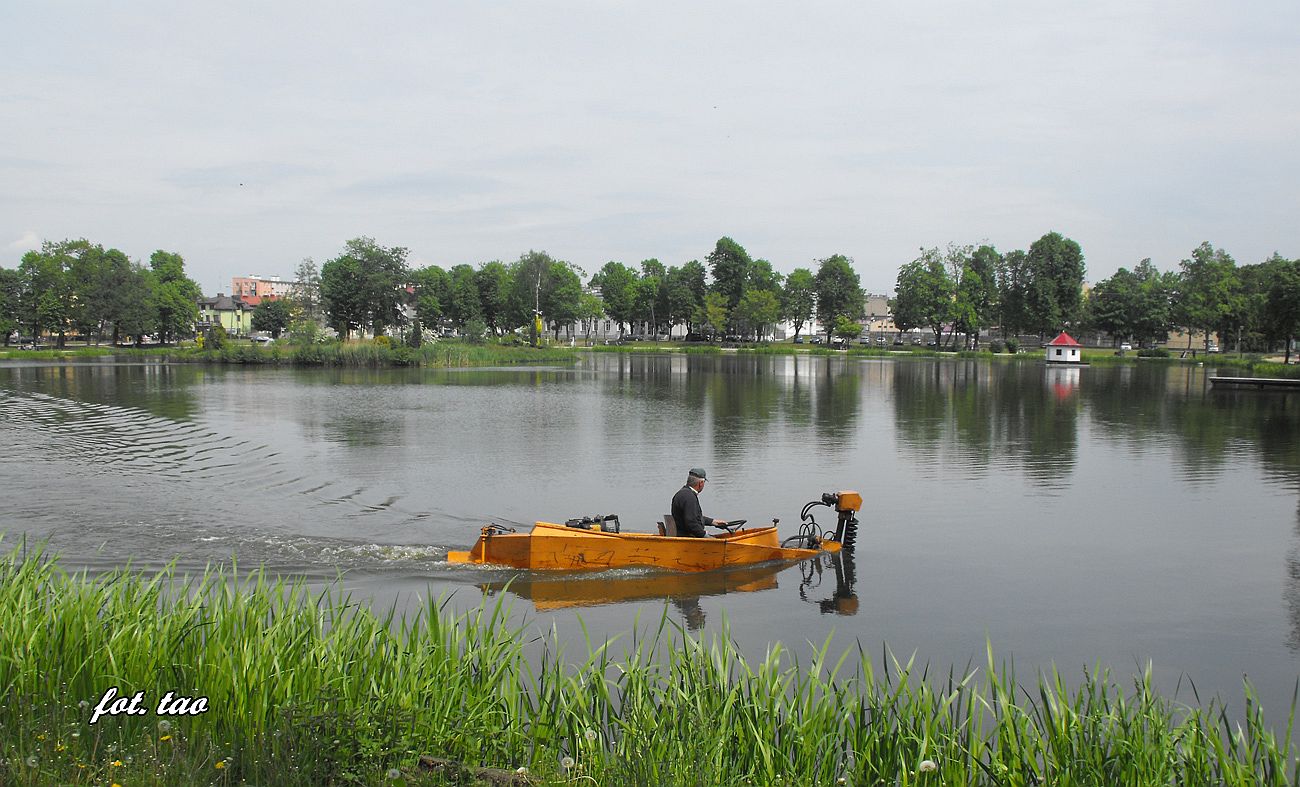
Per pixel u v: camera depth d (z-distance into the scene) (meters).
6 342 102.12
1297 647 9.77
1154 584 12.17
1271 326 68.38
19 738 5.05
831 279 126.88
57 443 25.34
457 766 5.10
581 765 5.32
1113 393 47.56
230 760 5.01
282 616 6.64
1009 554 13.80
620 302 145.25
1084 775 5.27
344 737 5.16
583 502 17.62
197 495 17.78
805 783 5.30
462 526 15.34
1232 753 5.88
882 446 26.12
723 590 11.77
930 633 10.12
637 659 6.68
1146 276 136.88
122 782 4.71
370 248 99.56
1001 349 112.50
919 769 5.14
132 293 100.38
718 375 64.12
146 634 6.27
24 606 6.80
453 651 6.32
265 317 139.12
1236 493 18.98
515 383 54.28
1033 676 8.84
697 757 5.36
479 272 129.12
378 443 26.06
